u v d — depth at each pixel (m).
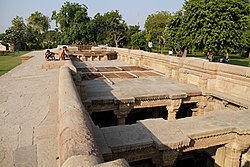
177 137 4.05
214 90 8.09
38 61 14.91
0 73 15.38
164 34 45.97
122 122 7.16
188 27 21.03
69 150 1.99
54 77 8.42
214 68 7.93
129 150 3.76
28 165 2.57
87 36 51.56
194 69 8.84
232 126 4.62
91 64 16.33
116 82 9.55
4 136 3.36
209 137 4.44
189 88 8.43
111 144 3.69
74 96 3.80
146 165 6.13
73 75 6.92
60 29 52.09
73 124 2.53
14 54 37.72
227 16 17.86
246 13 19.38
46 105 4.93
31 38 54.12
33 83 7.37
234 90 7.27
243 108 6.47
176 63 10.28
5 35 48.53
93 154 1.97
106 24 55.84
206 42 18.64
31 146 3.03
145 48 48.28
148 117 11.22
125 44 58.91
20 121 3.99
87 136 2.29
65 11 49.81
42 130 3.57
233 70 7.16
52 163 2.61
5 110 4.61
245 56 42.78
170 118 7.71
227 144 4.79
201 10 18.75
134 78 10.58
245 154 5.82
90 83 9.30
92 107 6.77
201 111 8.05
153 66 13.41
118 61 18.92
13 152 2.88
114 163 1.75
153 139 3.94
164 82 9.66
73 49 25.64
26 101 5.27
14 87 6.78
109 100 6.82
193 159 7.32
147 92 7.74
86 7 51.97
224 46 18.69
